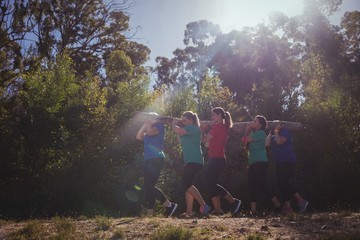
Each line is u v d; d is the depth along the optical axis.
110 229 5.87
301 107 17.98
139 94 14.38
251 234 5.36
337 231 5.42
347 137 15.93
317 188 15.38
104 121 13.49
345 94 17.25
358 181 15.27
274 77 31.41
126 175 12.97
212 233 5.49
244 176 15.61
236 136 16.41
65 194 12.38
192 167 7.80
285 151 9.38
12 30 27.08
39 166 12.86
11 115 13.66
